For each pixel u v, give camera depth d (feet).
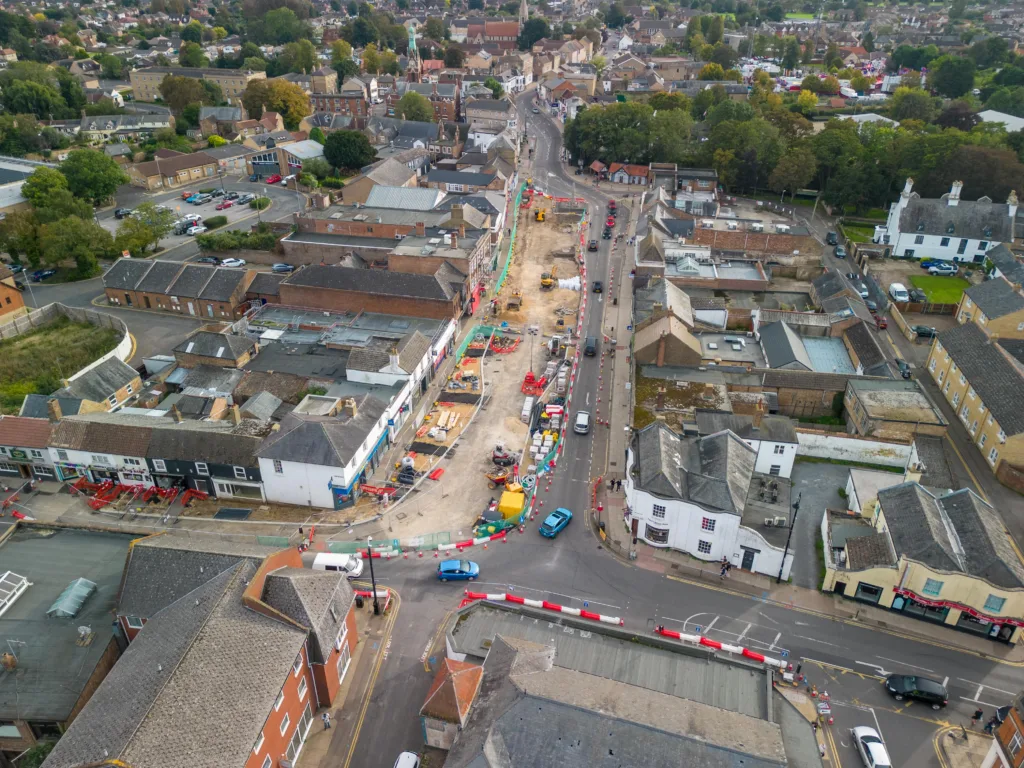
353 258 394.93
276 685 149.59
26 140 614.34
